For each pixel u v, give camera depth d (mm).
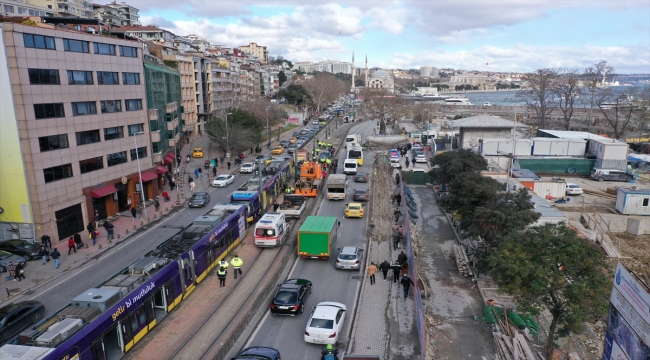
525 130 105250
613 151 63938
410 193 53906
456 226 42312
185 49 126625
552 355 22078
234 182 60125
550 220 37438
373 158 80438
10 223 35906
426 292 27688
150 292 22672
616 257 38594
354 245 36594
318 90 180000
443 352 21938
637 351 14391
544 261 21891
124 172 46062
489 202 33844
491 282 29906
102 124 42750
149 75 52656
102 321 18891
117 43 45031
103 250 35469
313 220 34750
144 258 24812
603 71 102625
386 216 44688
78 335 17547
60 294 27953
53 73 36906
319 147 84688
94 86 41625
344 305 24188
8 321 22578
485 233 31766
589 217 46719
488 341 23078
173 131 65500
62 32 37781
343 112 172125
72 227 39031
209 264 30078
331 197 50875
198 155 77000
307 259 33312
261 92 172250
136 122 48312
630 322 14961
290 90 179500
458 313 26000
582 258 21656
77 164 39562
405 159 78500
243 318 23078
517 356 20094
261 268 31328
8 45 33344
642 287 14102
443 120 132750
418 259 34656
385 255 34219
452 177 46844
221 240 32344
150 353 20812
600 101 108250
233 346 21438
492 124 75000
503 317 25047
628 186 60000
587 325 26703
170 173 60812
